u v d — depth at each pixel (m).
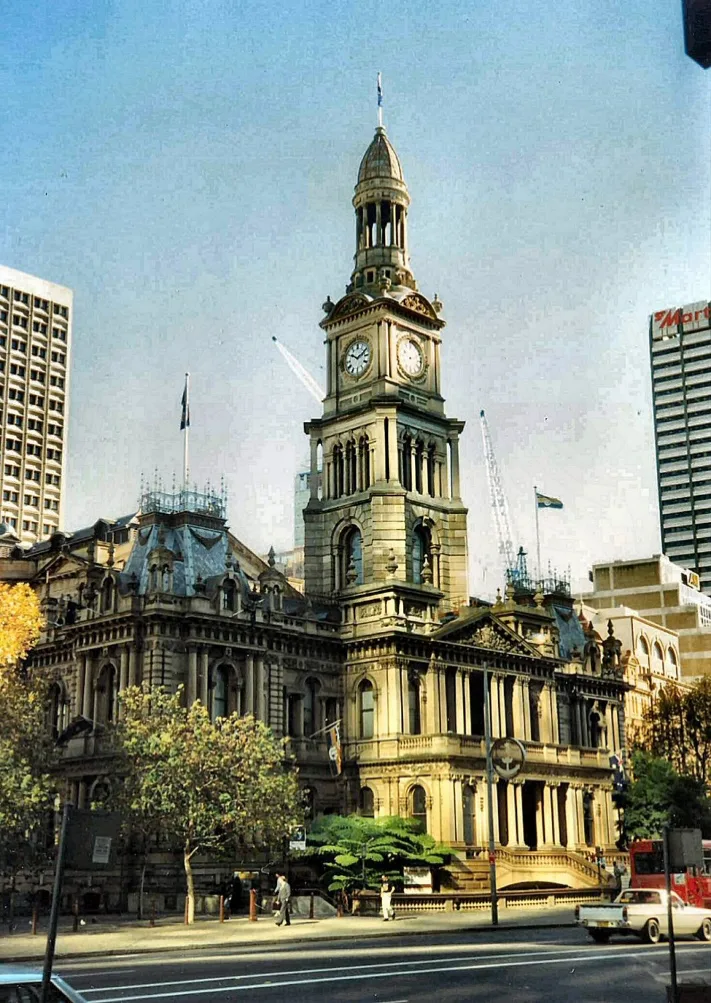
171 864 87.19
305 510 118.75
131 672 93.12
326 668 106.88
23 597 102.31
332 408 120.69
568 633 134.62
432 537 117.25
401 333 120.25
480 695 113.00
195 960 48.06
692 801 118.75
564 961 45.81
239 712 97.25
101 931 64.81
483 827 101.12
